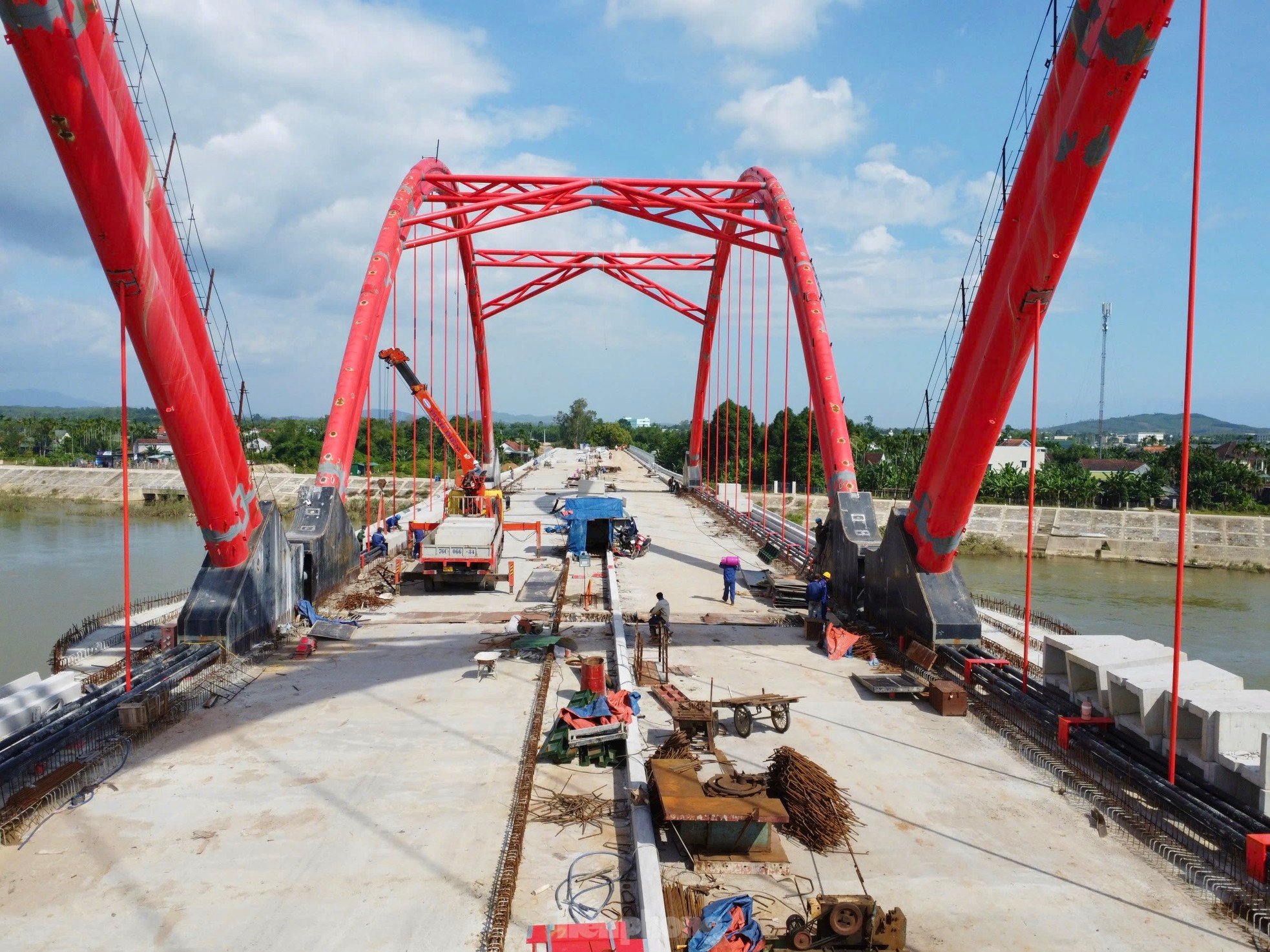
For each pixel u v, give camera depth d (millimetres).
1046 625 21312
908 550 18453
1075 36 12094
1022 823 10812
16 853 9867
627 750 12203
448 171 34281
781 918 8719
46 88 10977
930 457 17328
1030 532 14742
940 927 8609
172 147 14531
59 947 8164
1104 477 80125
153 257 13586
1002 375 15070
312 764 12375
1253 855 9305
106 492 80062
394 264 28172
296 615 20547
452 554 23156
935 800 11422
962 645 17062
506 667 16984
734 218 30094
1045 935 8500
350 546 25094
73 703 13430
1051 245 13477
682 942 8312
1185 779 10930
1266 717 10742
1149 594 43375
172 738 13266
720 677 16500
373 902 8977
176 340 14367
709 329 51250
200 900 8977
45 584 38312
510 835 10328
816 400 26672
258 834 10352
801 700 15266
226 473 16578
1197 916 8867
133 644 17922
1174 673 10773
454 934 8469
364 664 17125
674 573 27109
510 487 53812
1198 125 10133
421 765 12391
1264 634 34406
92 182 11961
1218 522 57250
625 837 10406
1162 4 10680
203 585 17406
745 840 9742
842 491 23688
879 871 9656
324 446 24812
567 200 32156
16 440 118125
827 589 19812
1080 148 12414
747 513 40750
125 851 9938
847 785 11820
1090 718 12938
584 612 21453
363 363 26109
